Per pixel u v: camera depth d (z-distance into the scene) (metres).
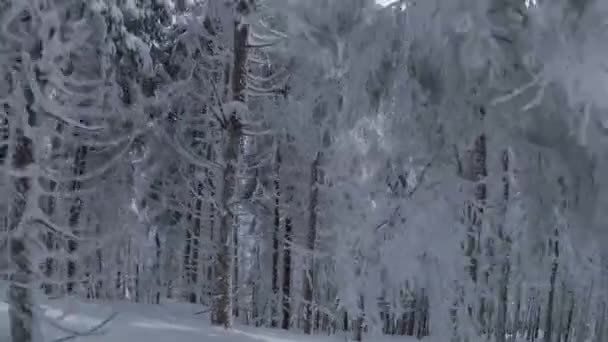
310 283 16.89
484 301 9.62
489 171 9.98
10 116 7.93
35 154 7.93
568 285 10.59
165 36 18.02
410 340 14.16
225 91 13.83
